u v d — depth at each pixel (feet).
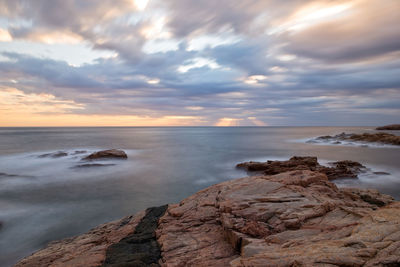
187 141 298.15
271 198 30.71
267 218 25.96
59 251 29.71
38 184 83.92
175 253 23.34
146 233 30.09
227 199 31.91
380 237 15.79
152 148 211.41
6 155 152.25
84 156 144.56
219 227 28.25
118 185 83.76
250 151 186.91
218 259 21.34
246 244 21.47
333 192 36.32
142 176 98.43
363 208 26.37
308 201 29.12
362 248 14.82
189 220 30.89
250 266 15.47
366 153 159.94
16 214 56.18
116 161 133.28
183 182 89.10
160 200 68.03
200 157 154.81
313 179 40.73
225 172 107.04
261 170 104.06
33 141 279.28
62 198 68.80
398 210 20.10
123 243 27.73
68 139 320.50
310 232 21.20
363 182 80.84
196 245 24.63
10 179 90.43
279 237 20.77
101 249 27.12
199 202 36.19
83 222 51.96
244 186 37.60
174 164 127.65
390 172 96.07
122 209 60.34
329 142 246.88
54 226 49.78
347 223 21.75
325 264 13.82
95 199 68.18
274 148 206.08
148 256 23.62
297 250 16.63
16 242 42.80
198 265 20.54
